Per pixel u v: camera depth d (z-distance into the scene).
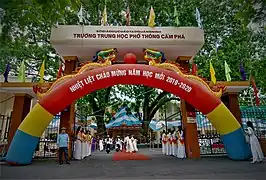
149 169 7.50
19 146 8.95
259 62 14.73
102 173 6.78
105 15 12.27
